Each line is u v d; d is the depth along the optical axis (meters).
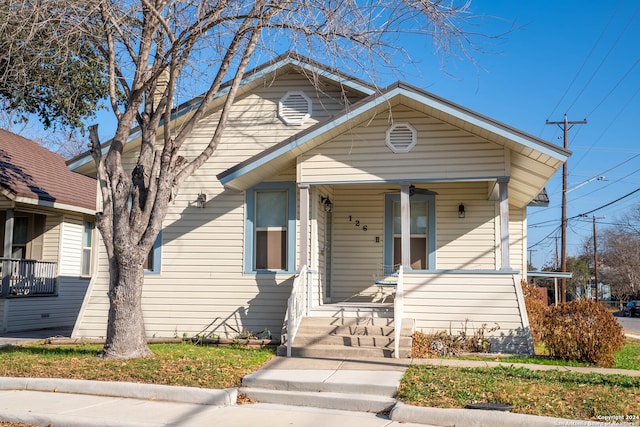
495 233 15.77
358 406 8.61
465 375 9.62
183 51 11.13
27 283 19.08
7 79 16.69
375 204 16.33
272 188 15.16
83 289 21.78
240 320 14.80
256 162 13.54
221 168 15.59
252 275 14.94
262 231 15.26
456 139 13.37
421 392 8.62
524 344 12.51
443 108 12.66
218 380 9.45
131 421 7.71
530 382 9.16
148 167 11.43
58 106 20.98
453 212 15.99
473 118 12.50
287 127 15.59
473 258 15.76
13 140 21.66
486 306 12.86
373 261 16.14
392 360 11.31
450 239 15.91
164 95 11.44
